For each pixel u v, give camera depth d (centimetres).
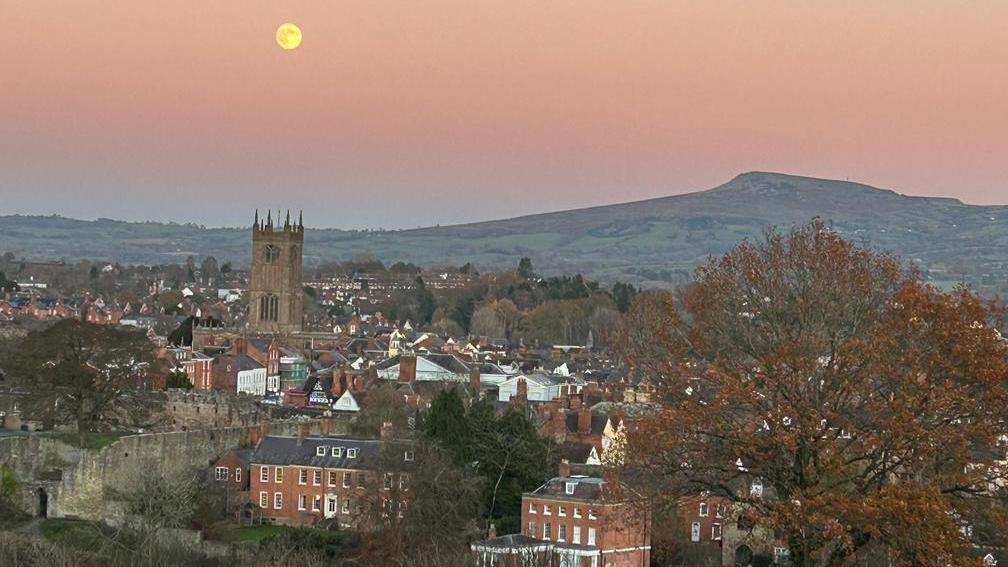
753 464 11488
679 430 11644
